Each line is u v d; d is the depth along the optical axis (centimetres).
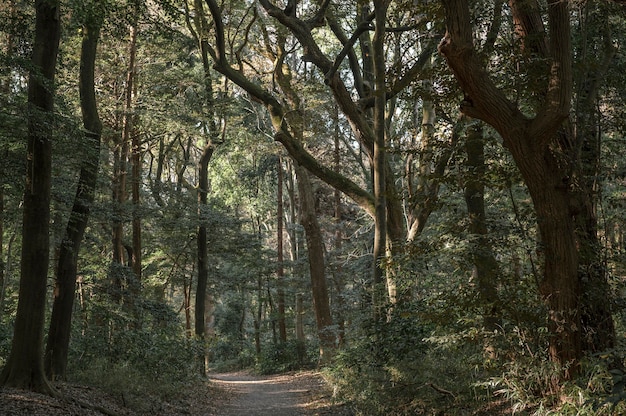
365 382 1226
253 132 2823
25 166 1064
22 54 1093
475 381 913
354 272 2833
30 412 866
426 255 834
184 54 2225
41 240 1020
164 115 1959
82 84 1334
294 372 2966
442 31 994
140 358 1628
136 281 1797
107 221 1773
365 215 3203
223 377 3306
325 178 1762
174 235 2523
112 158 2183
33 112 933
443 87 838
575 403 625
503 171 799
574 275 718
